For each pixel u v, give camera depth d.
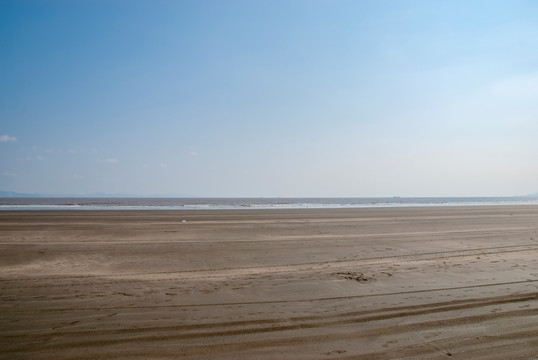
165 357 3.81
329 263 9.52
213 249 11.73
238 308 5.56
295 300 6.01
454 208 43.44
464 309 5.51
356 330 4.64
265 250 11.59
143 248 11.88
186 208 44.97
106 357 3.80
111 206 53.47
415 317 5.14
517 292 6.47
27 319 5.03
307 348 4.07
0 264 9.38
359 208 44.75
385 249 11.80
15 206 52.34
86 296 6.28
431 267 8.84
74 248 11.80
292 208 45.34
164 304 5.78
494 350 4.06
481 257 10.26
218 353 3.92
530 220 23.39
